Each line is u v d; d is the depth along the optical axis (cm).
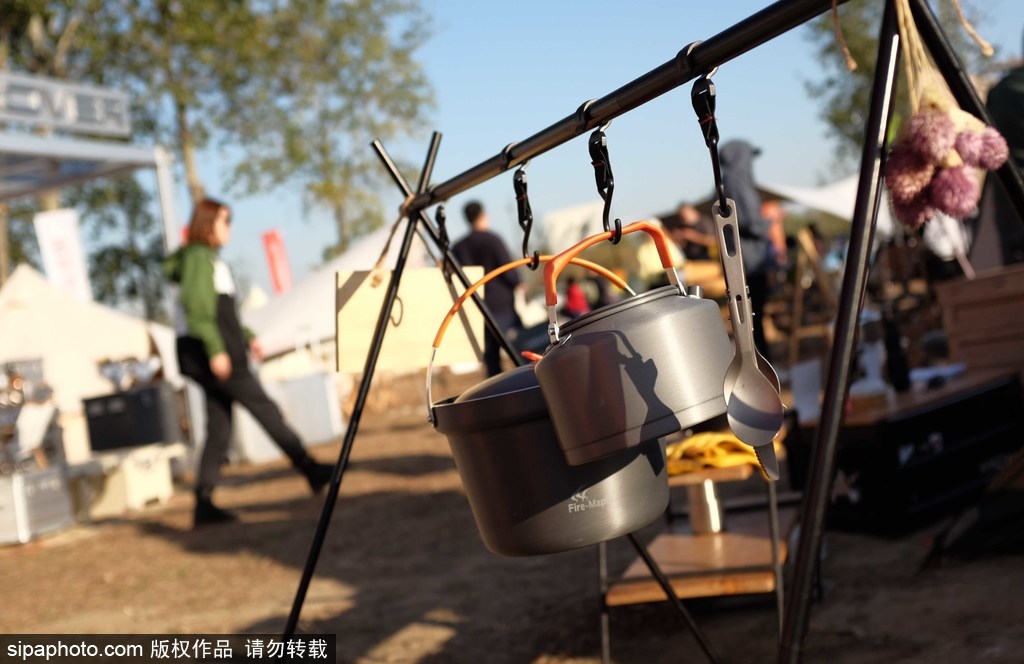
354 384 1725
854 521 459
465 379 2189
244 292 2262
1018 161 390
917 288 1280
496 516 191
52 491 768
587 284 1609
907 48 149
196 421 1112
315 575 528
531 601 427
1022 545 385
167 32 2594
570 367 169
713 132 151
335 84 3161
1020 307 551
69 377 1015
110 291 3219
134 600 519
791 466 458
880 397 478
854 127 2656
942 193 158
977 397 499
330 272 1805
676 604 278
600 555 332
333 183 3120
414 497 735
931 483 462
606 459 186
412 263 955
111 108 1041
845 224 2480
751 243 727
